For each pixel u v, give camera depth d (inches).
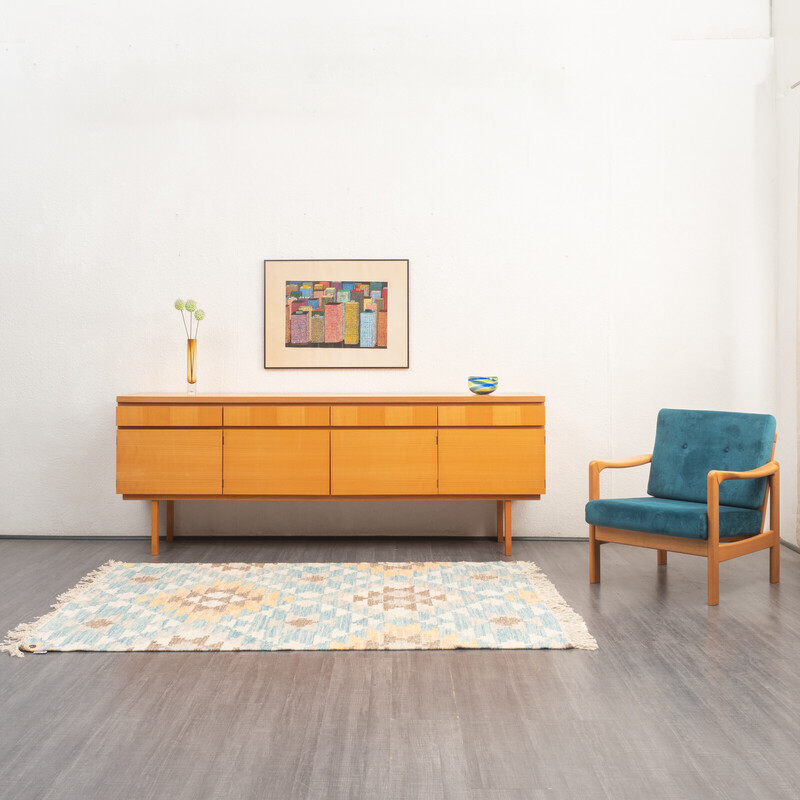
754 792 76.1
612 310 194.4
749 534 144.9
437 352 194.7
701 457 157.2
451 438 176.1
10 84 194.2
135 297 193.9
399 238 194.4
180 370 194.2
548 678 104.3
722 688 101.0
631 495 195.5
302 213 194.2
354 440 176.1
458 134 194.2
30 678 104.4
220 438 175.9
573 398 194.9
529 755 83.6
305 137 194.2
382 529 196.1
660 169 194.2
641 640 119.0
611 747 85.3
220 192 194.2
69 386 194.1
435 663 109.9
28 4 193.8
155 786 77.2
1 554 177.2
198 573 157.9
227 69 194.2
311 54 193.9
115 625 125.1
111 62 194.1
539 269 194.2
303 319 194.4
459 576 155.9
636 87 194.1
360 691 100.3
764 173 193.0
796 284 181.6
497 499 178.1
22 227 193.6
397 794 75.9
